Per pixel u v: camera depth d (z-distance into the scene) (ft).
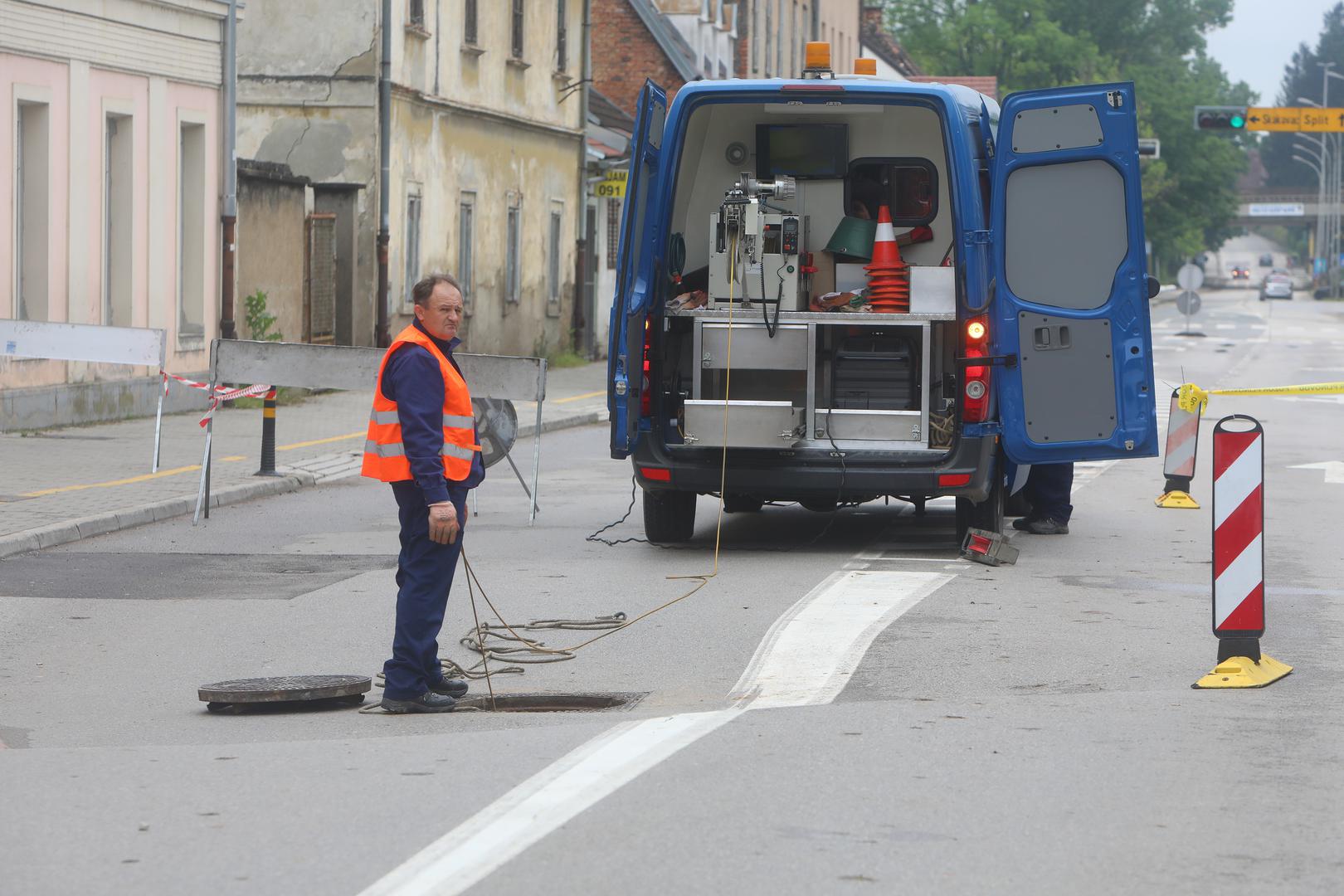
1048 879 22.43
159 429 69.51
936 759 28.37
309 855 23.35
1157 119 428.97
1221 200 440.04
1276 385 150.41
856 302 54.39
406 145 124.36
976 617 42.04
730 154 57.21
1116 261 50.70
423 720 32.81
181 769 28.14
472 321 139.44
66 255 89.30
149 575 49.03
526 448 91.76
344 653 38.75
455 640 40.22
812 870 22.70
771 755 28.63
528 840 23.94
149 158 96.32
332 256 118.01
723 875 22.48
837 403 53.78
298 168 120.37
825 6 290.15
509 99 145.48
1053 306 50.85
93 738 31.37
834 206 56.85
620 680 35.65
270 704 33.71
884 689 34.32
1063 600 44.62
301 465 75.20
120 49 93.04
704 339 52.85
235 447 81.51
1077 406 50.93
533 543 55.67
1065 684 34.68
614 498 68.64
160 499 62.18
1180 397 66.54
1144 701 33.01
